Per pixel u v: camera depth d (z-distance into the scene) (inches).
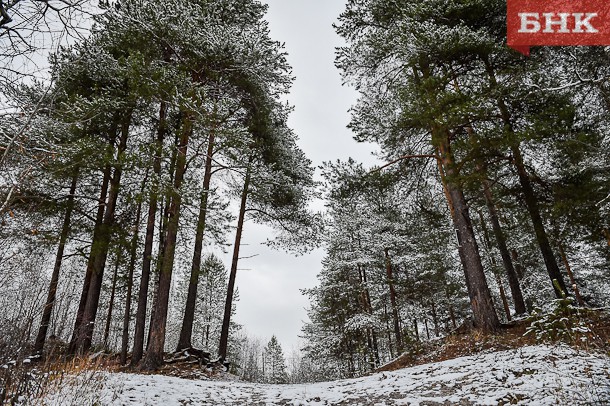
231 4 522.3
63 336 213.0
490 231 738.8
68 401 192.1
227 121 427.8
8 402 166.7
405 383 285.0
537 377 220.4
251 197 619.5
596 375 199.9
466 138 424.2
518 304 539.8
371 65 503.5
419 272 773.3
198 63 455.2
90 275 467.5
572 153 349.7
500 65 425.7
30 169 131.0
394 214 672.4
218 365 490.0
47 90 126.3
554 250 653.9
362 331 786.8
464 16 425.1
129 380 294.5
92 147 352.8
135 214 553.0
